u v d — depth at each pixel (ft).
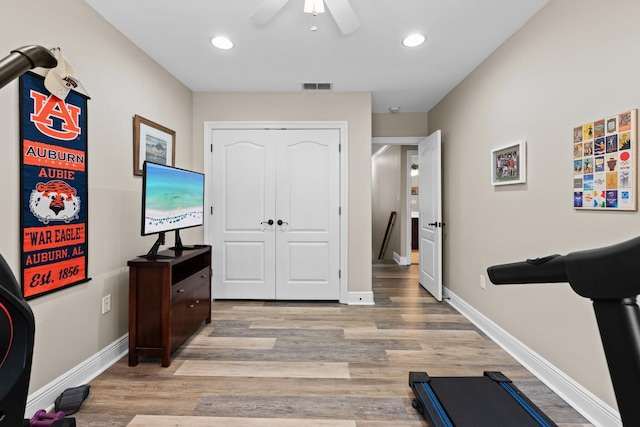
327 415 5.67
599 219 5.58
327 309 11.35
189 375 6.96
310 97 12.00
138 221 8.52
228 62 9.53
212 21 7.47
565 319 6.34
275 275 12.27
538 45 7.07
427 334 9.17
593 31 5.65
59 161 6.03
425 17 7.30
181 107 11.07
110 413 5.69
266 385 6.59
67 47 6.24
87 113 6.72
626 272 1.29
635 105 4.95
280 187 12.16
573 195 6.13
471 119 10.30
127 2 6.75
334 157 12.10
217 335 9.07
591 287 1.44
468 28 7.76
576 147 6.02
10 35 5.15
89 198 6.84
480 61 9.52
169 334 7.29
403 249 20.29
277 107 12.02
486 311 9.39
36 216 5.59
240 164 12.17
